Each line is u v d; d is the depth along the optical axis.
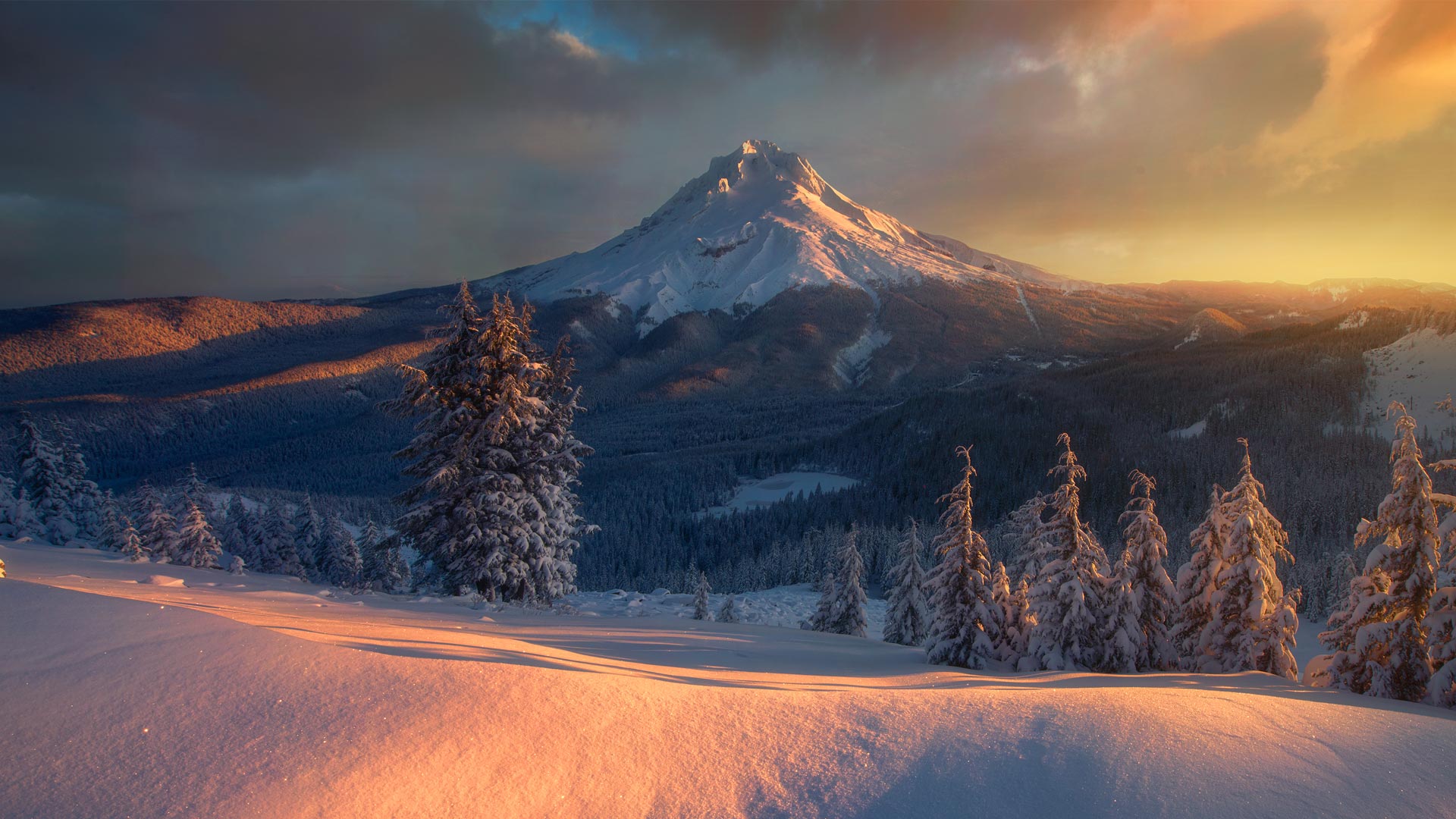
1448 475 80.06
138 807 3.40
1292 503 86.44
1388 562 11.11
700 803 4.10
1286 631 12.93
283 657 5.25
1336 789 4.66
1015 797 4.35
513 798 3.92
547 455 20.39
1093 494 106.75
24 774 3.58
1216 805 4.33
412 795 3.78
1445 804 4.58
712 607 35.09
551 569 20.00
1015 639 14.71
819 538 85.94
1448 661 10.15
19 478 44.12
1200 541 14.70
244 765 3.84
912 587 27.30
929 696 6.21
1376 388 142.62
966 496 14.93
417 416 20.23
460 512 18.78
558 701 5.05
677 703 5.43
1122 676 10.79
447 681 5.10
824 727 5.28
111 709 4.30
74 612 5.83
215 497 83.25
